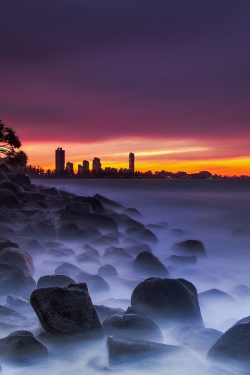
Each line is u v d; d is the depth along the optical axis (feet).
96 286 23.76
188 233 61.21
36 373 12.73
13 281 22.49
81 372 12.74
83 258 32.53
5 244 29.84
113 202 92.89
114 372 12.64
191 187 293.84
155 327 16.21
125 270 30.55
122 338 14.32
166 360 13.20
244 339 13.46
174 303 18.31
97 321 15.76
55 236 41.50
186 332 16.28
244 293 24.97
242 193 192.54
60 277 22.18
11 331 16.15
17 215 52.03
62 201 81.15
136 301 18.81
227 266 38.22
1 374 12.52
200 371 12.50
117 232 48.16
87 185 332.39
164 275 29.55
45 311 15.55
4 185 79.25
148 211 98.32
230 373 12.36
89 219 51.08
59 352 14.43
